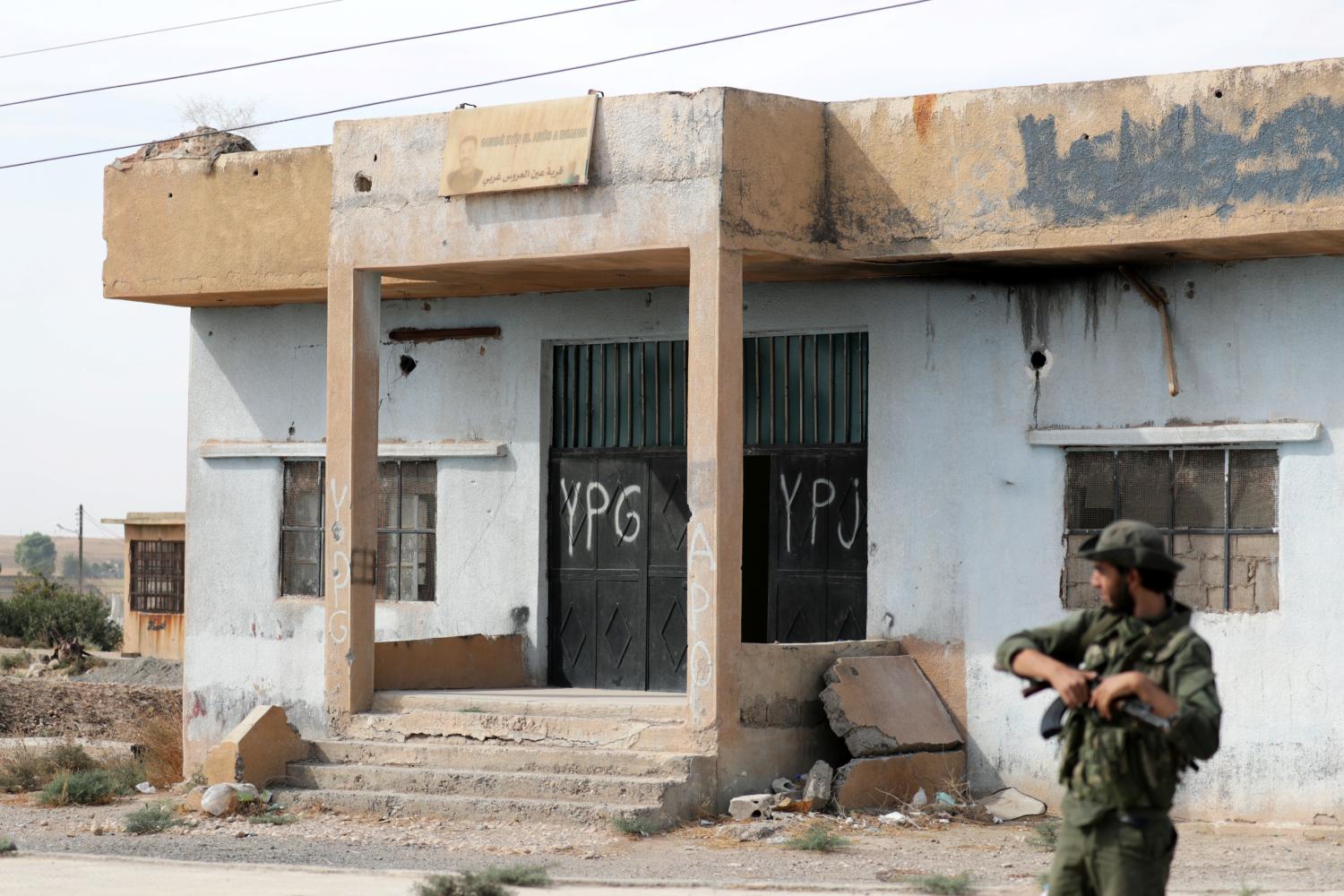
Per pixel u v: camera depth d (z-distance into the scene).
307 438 16.14
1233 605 12.41
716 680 11.95
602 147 12.61
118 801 14.02
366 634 13.55
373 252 13.61
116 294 15.90
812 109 12.83
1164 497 12.71
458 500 15.52
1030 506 13.12
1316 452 12.08
